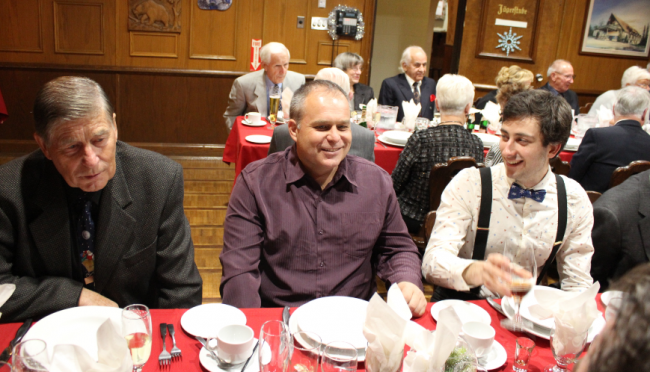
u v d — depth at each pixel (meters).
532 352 1.18
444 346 0.90
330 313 1.28
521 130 1.49
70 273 1.42
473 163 2.45
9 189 1.34
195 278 1.59
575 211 1.61
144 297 1.56
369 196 1.63
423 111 4.92
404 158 2.72
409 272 1.57
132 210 1.46
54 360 0.85
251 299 1.49
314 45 5.74
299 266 1.59
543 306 1.17
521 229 1.62
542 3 6.20
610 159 3.01
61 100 1.19
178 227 1.55
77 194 1.41
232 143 3.91
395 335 0.92
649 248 1.76
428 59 7.49
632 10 6.39
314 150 1.51
